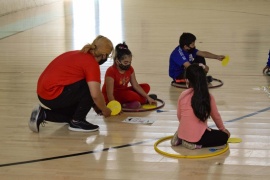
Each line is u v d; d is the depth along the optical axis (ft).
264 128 12.86
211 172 10.09
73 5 49.83
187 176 9.90
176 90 17.20
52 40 28.73
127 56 14.37
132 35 30.09
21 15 41.88
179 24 34.47
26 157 11.03
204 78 11.18
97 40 12.58
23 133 12.74
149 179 9.78
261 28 31.68
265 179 9.76
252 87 17.34
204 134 11.32
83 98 12.63
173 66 17.95
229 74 19.44
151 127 13.14
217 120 11.57
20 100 16.05
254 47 25.18
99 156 11.05
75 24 35.45
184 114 11.44
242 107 14.82
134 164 10.57
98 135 12.51
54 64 12.72
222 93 16.56
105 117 13.92
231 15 39.01
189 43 17.47
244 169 10.24
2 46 26.99
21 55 24.26
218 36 28.91
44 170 10.30
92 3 51.44
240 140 11.95
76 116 12.82
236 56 23.02
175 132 12.51
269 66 19.20
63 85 12.46
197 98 11.13
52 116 12.95
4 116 14.26
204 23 34.65
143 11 43.47
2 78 19.33
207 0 52.37
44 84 12.55
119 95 14.93
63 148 11.59
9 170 10.30
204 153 11.14
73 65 12.46
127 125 13.33
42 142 12.03
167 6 47.67
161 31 31.37
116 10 44.62
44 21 37.52
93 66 12.36
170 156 10.98
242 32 30.22
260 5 46.14
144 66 21.22
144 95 15.15
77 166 10.49
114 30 32.27
